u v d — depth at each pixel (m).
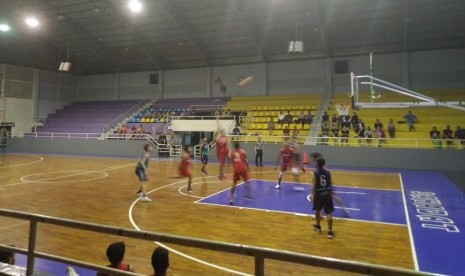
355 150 17.64
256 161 17.78
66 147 25.11
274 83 25.50
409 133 17.69
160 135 22.98
